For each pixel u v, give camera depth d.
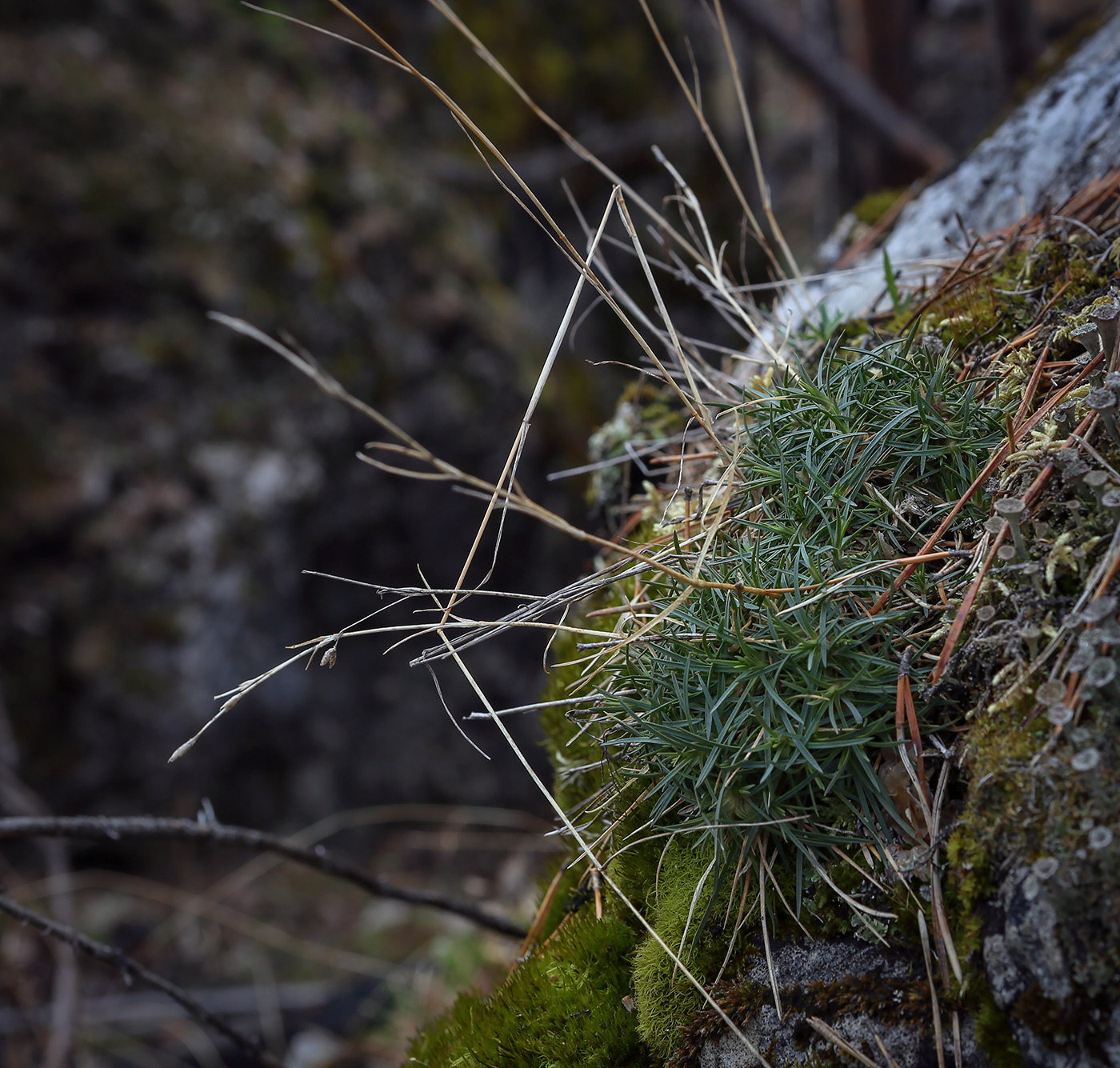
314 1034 3.71
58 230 4.35
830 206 5.74
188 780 4.49
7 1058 3.50
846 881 1.03
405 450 1.14
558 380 5.30
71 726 4.21
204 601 4.42
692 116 6.38
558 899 1.52
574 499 5.04
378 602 4.98
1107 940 0.80
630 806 1.24
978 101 8.55
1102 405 0.97
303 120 5.14
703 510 1.32
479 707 5.09
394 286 4.99
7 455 4.16
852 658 1.05
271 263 4.70
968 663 1.02
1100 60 2.05
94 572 4.25
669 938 1.14
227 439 4.48
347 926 4.34
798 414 1.26
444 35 5.99
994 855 0.90
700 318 5.75
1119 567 0.94
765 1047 1.02
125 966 1.73
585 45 6.27
